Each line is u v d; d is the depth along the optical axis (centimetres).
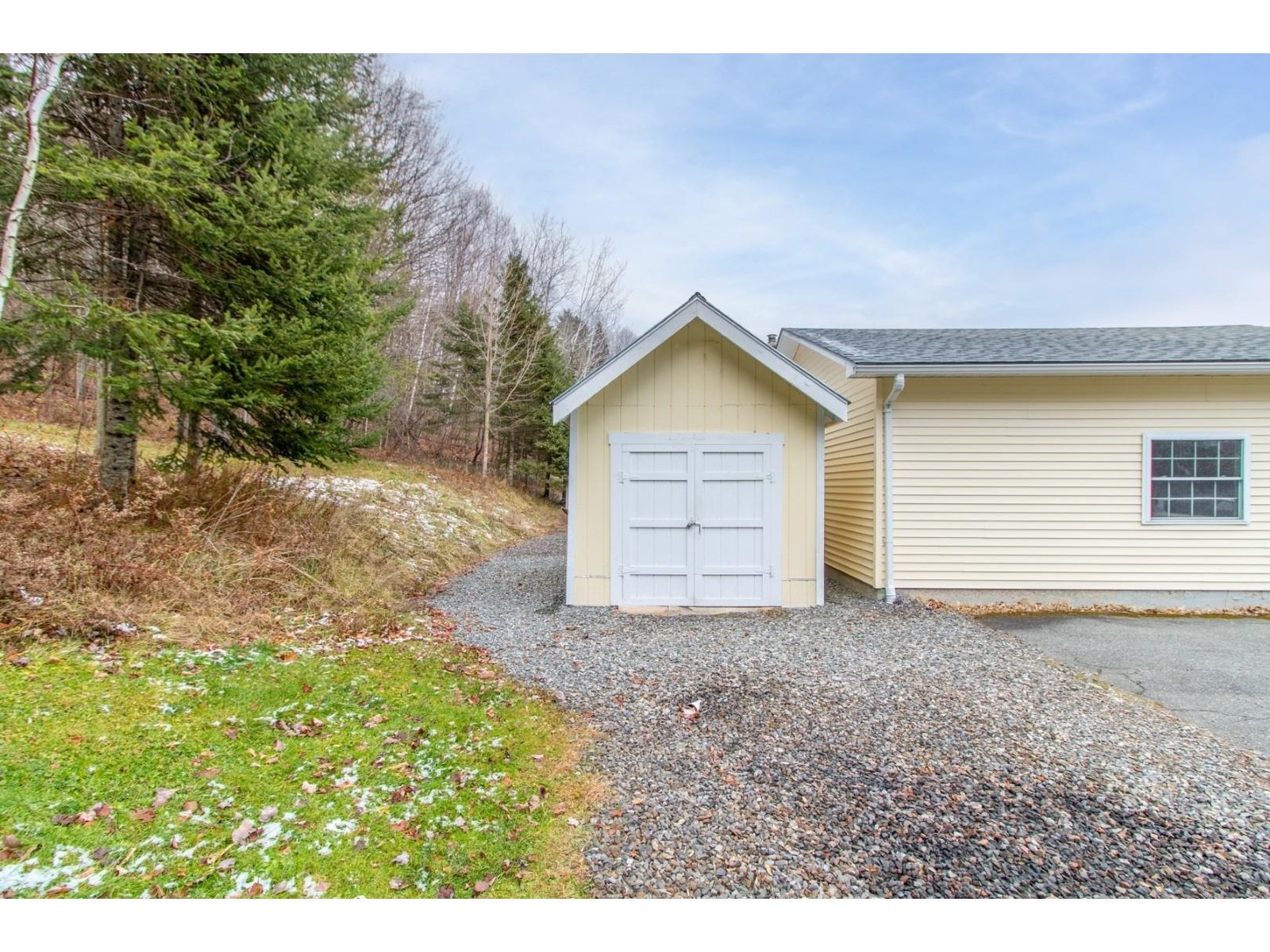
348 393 695
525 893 240
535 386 2181
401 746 348
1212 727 400
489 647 569
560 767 340
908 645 578
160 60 560
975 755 353
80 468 646
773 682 472
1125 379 774
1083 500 779
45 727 312
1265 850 267
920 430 788
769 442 737
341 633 547
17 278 563
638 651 559
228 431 686
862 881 248
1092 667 528
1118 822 287
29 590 439
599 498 737
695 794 311
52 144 519
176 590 512
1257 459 766
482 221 2547
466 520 1406
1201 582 770
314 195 640
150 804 267
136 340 536
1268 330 931
